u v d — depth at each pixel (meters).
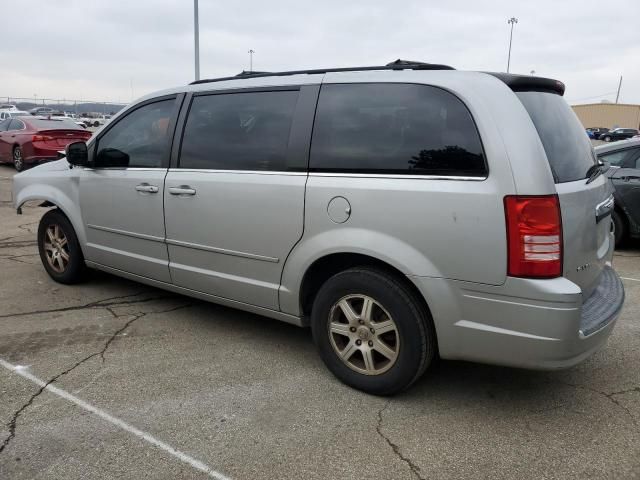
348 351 3.24
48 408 3.02
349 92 3.23
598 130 51.53
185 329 4.19
